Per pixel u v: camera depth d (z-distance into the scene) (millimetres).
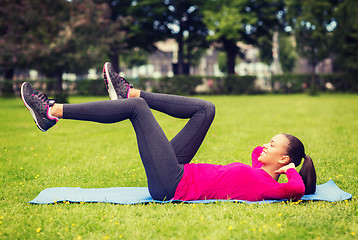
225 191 3381
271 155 3395
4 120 12023
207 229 2797
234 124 10367
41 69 18312
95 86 29891
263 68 47219
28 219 3047
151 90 30219
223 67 52594
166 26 31797
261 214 3066
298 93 31312
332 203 3402
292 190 3264
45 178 4586
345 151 6207
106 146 7066
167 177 3281
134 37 31859
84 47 17781
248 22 29844
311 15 25250
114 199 3506
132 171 4945
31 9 17438
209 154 6074
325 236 2656
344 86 29969
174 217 3027
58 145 7176
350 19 25219
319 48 25969
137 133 3262
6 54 16719
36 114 3195
